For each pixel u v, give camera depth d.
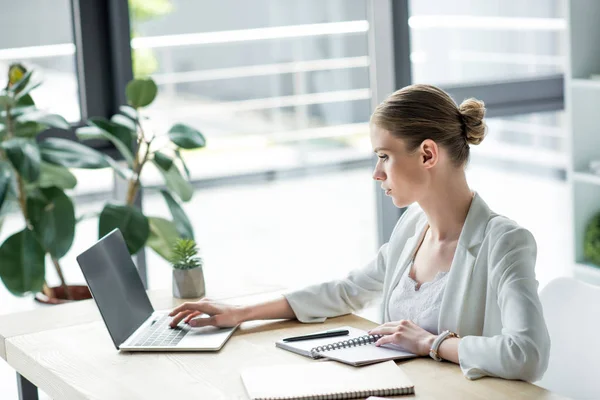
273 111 5.43
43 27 4.02
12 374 3.94
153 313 2.62
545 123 5.60
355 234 5.86
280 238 5.79
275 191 5.72
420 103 2.28
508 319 2.10
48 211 3.37
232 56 5.23
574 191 4.23
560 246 5.39
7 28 4.02
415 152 2.28
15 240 3.31
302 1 5.31
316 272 5.34
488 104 4.75
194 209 5.67
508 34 4.99
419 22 4.83
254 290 2.86
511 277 2.15
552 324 2.43
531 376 2.03
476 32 4.94
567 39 4.14
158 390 2.08
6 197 3.21
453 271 2.29
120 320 2.41
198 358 2.27
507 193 5.77
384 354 2.19
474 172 5.80
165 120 5.14
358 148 5.74
